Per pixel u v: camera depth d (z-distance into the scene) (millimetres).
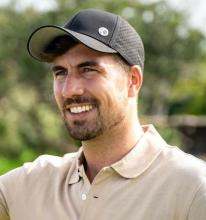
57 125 35438
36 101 35656
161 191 3941
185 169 3947
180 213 3867
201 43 41094
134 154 4113
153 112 45750
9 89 35344
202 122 39906
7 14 36531
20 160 30734
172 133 34438
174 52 39781
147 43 39000
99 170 4227
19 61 35656
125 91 4184
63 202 4188
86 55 4086
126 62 4184
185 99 46969
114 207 3984
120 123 4148
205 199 3807
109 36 4117
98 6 36906
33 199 4312
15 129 33594
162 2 39344
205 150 39781
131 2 38625
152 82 40906
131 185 4016
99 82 4066
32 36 4246
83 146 4242
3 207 4445
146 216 3904
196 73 41969
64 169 4348
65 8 36344
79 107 4102
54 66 4207
